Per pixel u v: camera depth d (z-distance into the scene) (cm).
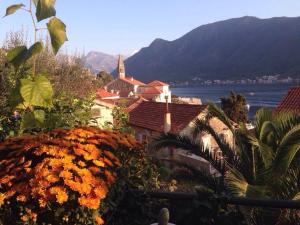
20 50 333
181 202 424
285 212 793
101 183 329
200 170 977
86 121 558
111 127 654
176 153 1242
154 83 9381
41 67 942
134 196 405
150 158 452
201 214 392
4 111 493
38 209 316
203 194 395
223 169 997
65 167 322
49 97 328
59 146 351
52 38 332
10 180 325
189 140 997
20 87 324
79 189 309
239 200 382
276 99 16238
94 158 348
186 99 9494
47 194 308
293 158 960
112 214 380
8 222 320
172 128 2511
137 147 418
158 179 500
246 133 992
